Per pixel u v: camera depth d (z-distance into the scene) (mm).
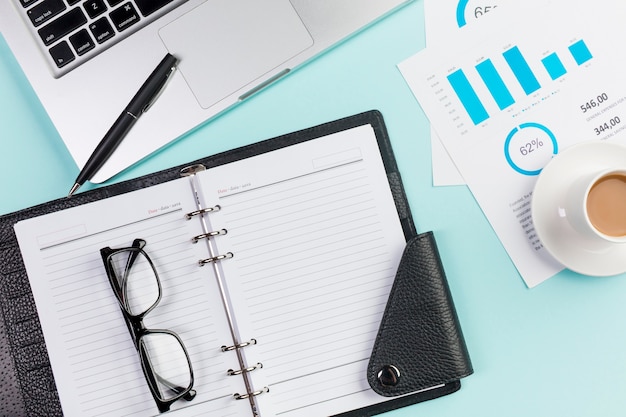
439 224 641
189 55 634
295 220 623
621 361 621
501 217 635
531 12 644
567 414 621
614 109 634
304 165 625
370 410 616
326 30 634
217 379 615
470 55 646
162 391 612
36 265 620
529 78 642
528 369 625
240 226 622
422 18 650
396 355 595
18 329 628
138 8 628
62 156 666
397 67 651
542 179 604
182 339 618
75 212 622
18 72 674
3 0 628
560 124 637
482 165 639
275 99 656
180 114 635
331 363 614
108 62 632
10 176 666
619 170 558
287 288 620
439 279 601
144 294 618
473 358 629
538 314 629
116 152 632
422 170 645
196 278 622
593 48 638
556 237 601
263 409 610
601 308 626
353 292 619
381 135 637
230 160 635
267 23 634
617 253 595
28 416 621
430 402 627
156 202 623
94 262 623
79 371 617
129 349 620
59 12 625
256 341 615
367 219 624
